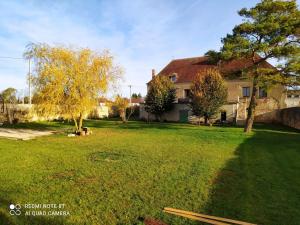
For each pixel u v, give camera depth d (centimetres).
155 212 513
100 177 739
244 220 488
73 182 691
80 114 1853
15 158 977
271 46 1750
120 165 884
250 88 3372
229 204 558
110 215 498
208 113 2820
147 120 3716
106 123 3055
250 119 2038
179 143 1434
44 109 1738
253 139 1628
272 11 1772
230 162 960
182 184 686
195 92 2875
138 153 1114
